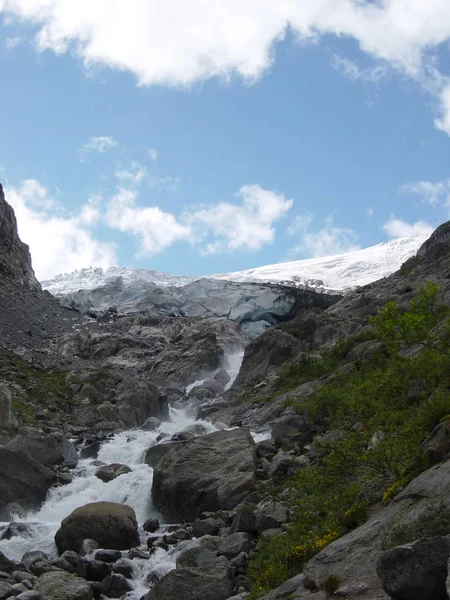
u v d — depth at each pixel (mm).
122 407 33750
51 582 16141
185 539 19422
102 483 24609
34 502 23250
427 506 12000
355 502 15398
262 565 15695
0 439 26266
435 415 16219
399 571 9836
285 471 21391
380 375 24109
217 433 23781
